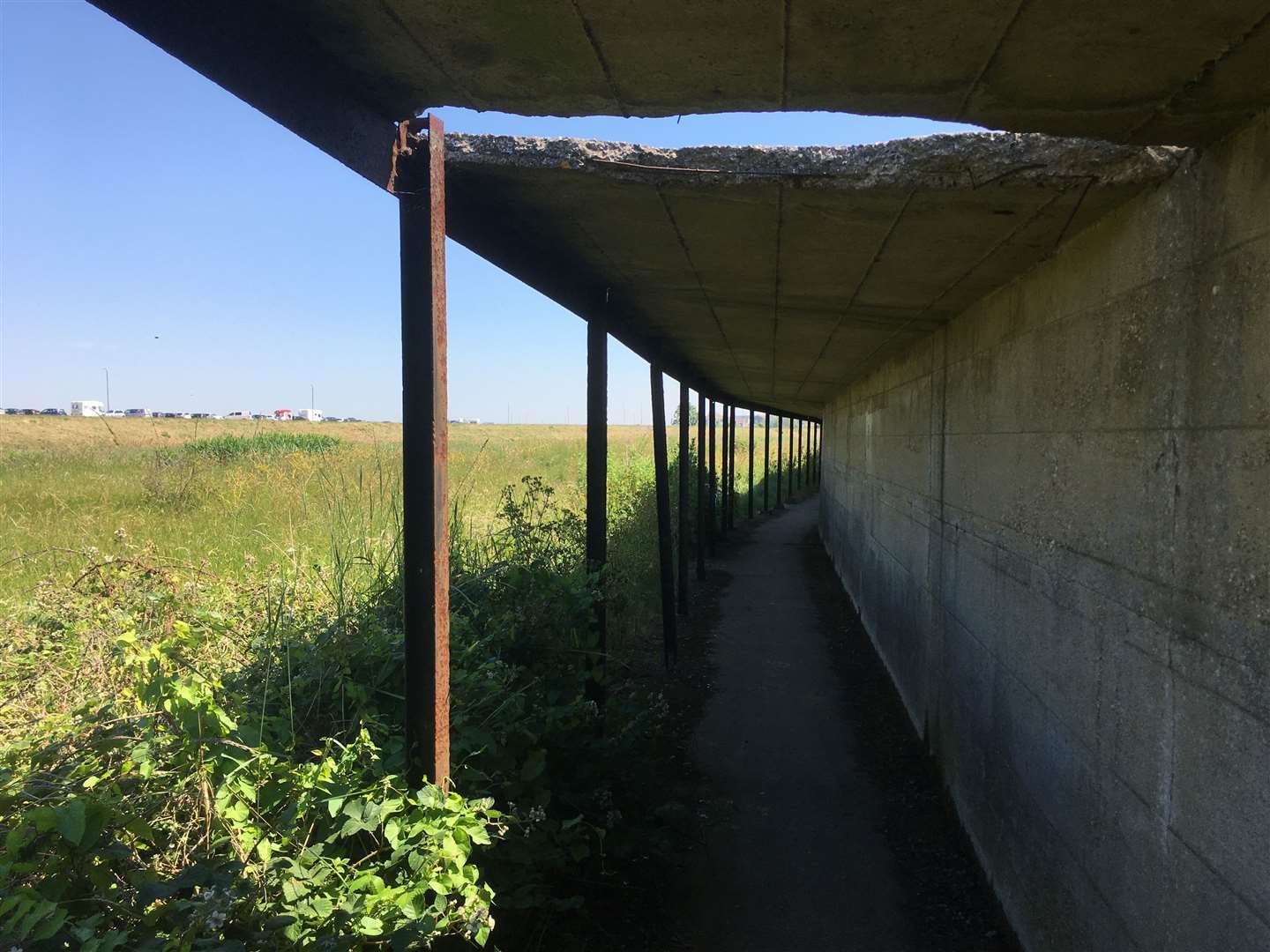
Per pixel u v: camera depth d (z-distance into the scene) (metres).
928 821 3.89
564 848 2.79
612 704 3.87
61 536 6.02
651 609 7.58
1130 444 2.04
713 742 4.85
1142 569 1.96
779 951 2.86
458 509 4.48
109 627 2.88
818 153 2.21
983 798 3.35
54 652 2.77
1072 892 2.40
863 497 7.94
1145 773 1.94
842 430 10.41
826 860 3.50
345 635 2.72
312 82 1.64
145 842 1.71
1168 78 1.50
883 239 2.77
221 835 1.76
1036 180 2.00
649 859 3.39
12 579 4.83
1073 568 2.41
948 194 2.19
